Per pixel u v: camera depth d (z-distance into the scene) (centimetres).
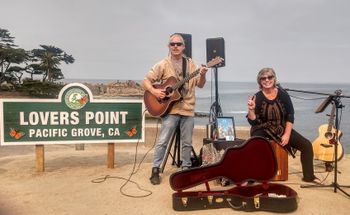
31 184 530
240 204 422
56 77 10212
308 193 484
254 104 522
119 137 614
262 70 530
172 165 621
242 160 455
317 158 605
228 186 505
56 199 469
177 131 593
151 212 425
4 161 681
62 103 589
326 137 595
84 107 597
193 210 426
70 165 645
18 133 577
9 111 573
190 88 538
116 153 776
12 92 8194
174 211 427
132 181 541
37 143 586
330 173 597
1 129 571
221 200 429
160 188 508
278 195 445
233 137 566
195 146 884
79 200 464
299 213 418
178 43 526
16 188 512
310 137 2712
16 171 602
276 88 540
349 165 653
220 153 513
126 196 477
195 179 449
